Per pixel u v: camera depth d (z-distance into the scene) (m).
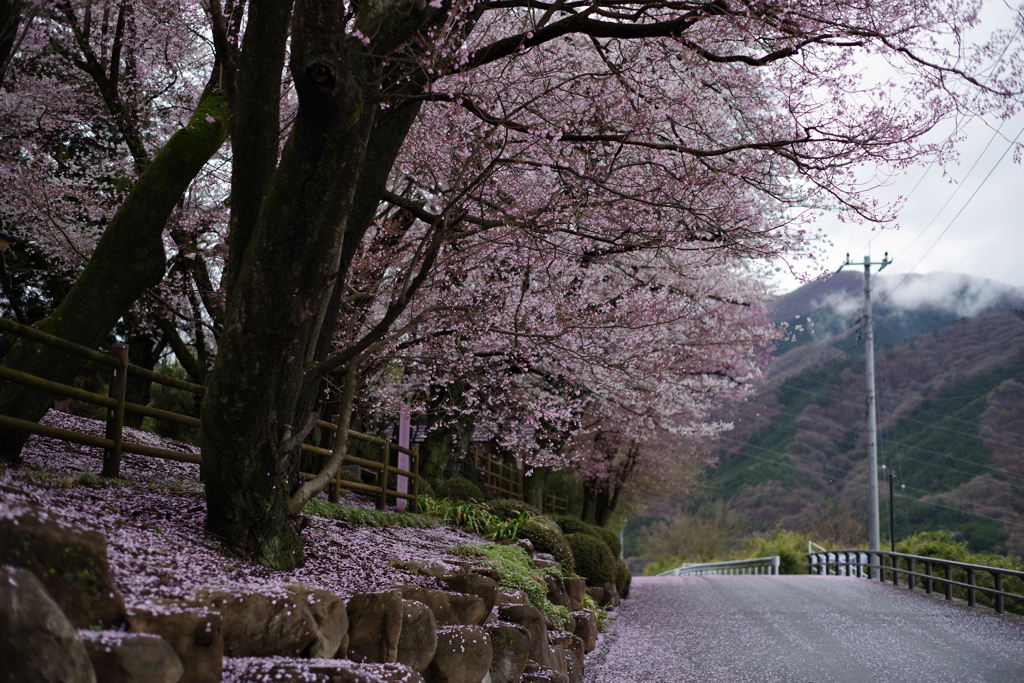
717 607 15.05
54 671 2.21
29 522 2.69
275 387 5.11
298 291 4.77
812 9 7.61
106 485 5.51
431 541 9.10
